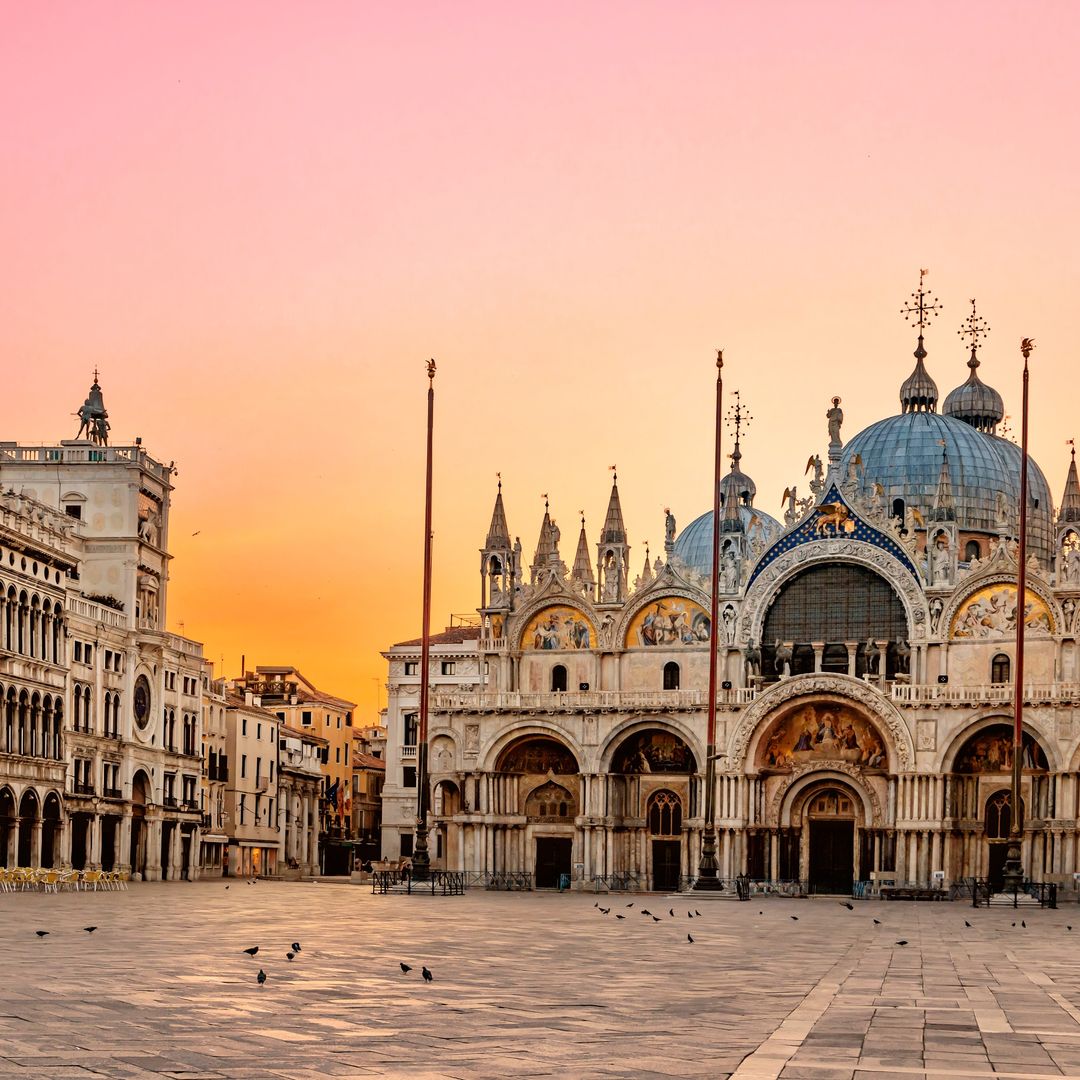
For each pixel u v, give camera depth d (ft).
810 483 460.96
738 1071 78.43
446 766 528.63
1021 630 352.28
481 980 123.65
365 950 153.69
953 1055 84.43
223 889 368.68
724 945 177.88
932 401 550.77
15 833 374.22
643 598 465.06
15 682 376.27
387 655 612.70
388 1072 76.84
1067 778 410.11
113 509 459.32
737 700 444.55
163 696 470.80
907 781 424.87
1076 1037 92.58
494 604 481.87
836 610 453.17
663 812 458.50
